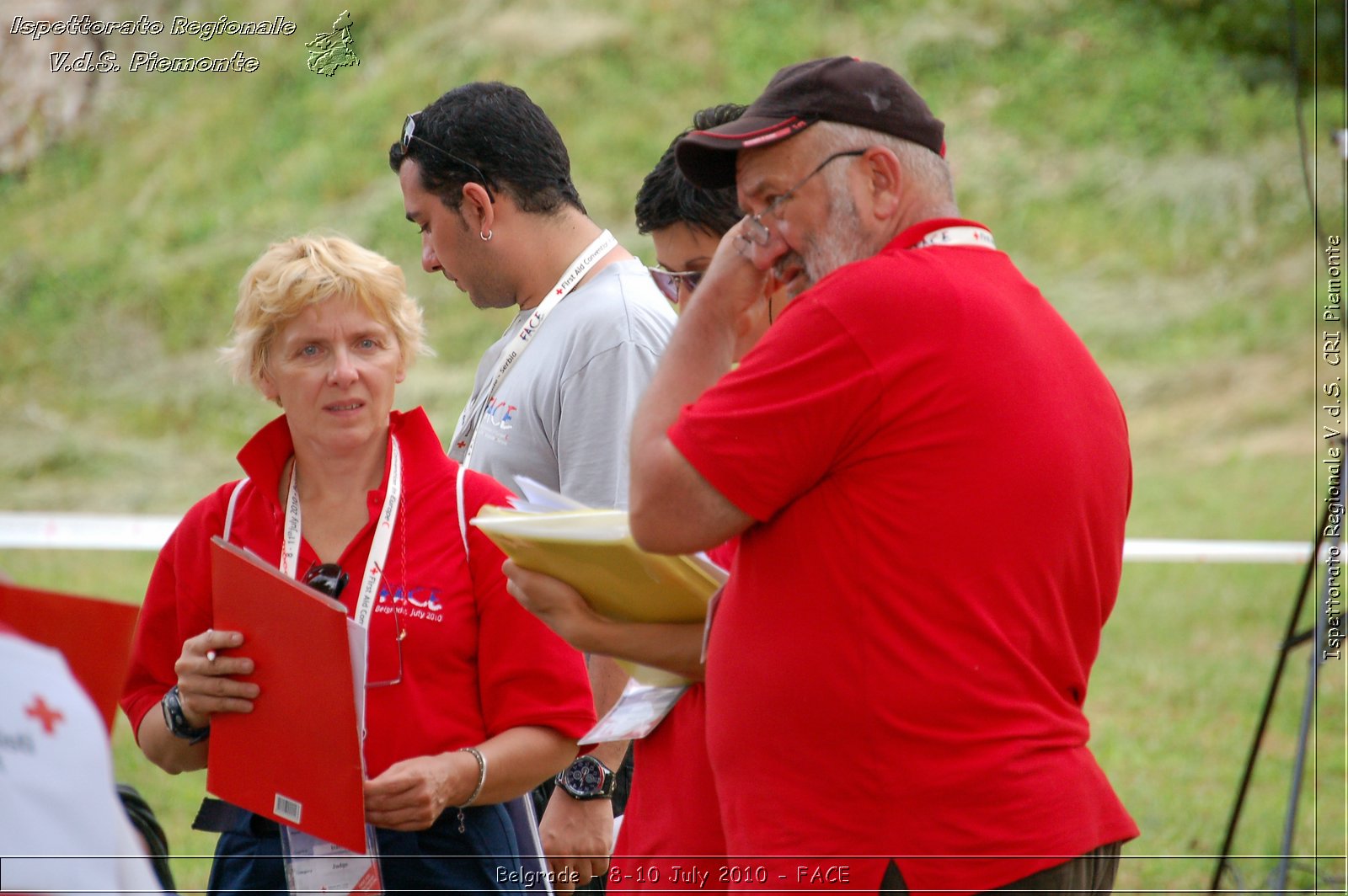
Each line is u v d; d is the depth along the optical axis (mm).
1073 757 7141
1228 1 61156
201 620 8578
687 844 7938
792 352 6926
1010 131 58750
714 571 7754
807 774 7020
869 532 6926
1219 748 22031
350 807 7641
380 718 8266
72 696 6789
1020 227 54438
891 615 6883
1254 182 54219
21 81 58938
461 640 8461
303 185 55469
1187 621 28750
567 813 9922
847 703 6918
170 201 56344
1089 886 7121
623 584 7711
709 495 6926
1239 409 44062
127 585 29391
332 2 63000
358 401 8469
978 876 6773
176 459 44438
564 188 10961
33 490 41688
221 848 8648
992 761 6820
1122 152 57094
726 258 7602
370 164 55844
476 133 10602
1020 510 6934
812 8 63500
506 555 8297
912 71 61188
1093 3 63281
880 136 7402
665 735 8203
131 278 52469
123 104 59812
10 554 31922
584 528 7465
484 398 11031
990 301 7129
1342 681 25125
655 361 10344
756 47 61500
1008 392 6973
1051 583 7098
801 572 7059
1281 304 49281
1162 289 51250
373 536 8492
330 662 7559
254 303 8492
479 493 8719
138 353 49719
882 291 6957
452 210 10727
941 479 6867
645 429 7266
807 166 7355
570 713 8594
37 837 6602
